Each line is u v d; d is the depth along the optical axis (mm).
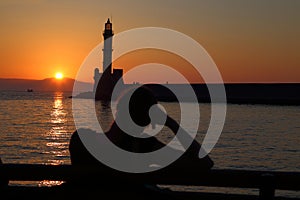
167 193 3131
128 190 3123
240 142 42469
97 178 3160
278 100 150000
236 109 120312
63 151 31750
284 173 3014
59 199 3115
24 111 98812
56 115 82000
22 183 12758
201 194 3514
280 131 57562
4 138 40875
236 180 3018
